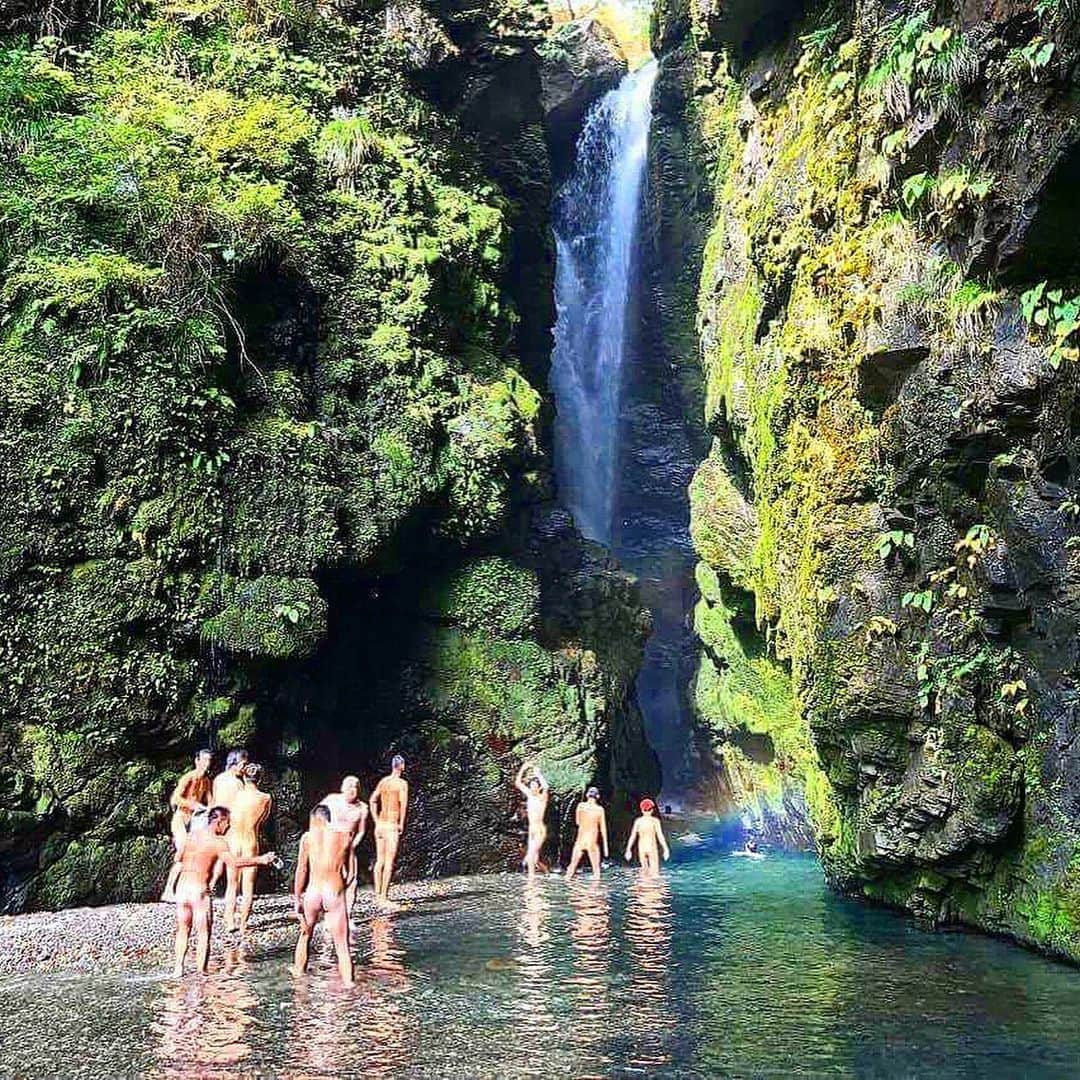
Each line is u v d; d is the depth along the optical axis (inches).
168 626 618.8
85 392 608.1
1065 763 446.0
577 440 1512.1
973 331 468.4
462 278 908.0
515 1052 319.9
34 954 462.3
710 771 1202.0
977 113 466.3
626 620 1042.1
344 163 831.7
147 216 672.4
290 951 486.6
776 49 775.7
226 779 540.7
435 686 821.2
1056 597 441.7
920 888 550.0
